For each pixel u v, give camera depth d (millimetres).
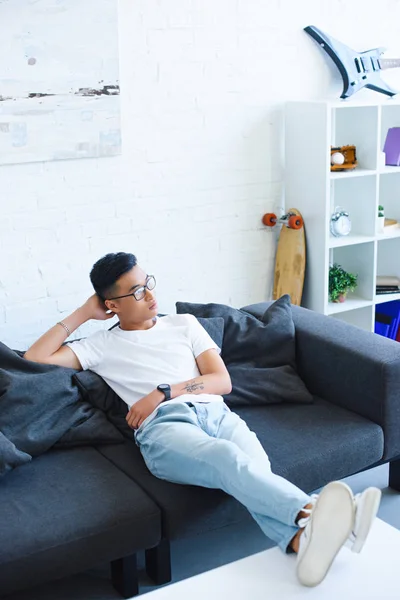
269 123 3744
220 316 3020
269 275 3932
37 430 2523
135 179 3395
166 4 3309
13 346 3238
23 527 2123
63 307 3328
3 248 3129
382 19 4012
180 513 2266
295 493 2045
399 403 2680
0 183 3061
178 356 2695
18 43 2943
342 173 3691
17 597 2357
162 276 3582
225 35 3506
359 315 4059
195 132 3520
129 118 3318
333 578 1921
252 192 3768
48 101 3061
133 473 2426
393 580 1908
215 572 1964
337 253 4121
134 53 3273
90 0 3064
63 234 3258
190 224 3605
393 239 4168
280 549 2053
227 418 2561
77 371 2730
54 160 3148
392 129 4027
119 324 2832
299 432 2623
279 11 3645
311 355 2916
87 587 2406
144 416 2537
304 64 3787
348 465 2574
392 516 2727
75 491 2297
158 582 2398
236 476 2148
